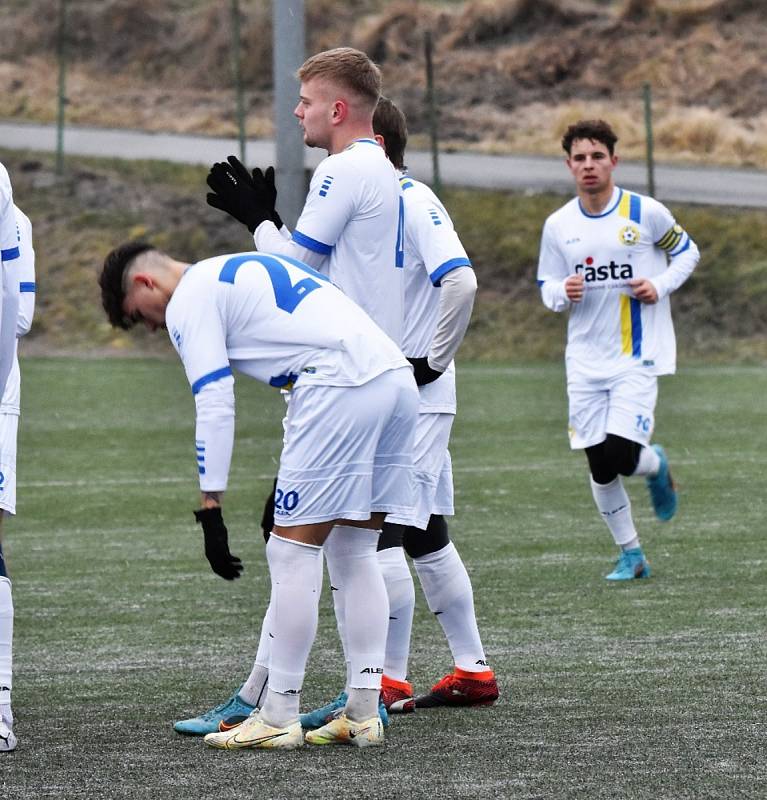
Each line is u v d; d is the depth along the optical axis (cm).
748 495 3528
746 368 7250
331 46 12938
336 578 1590
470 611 1700
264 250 1630
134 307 1523
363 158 1614
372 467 1489
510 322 8269
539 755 1432
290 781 1348
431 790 1307
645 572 2556
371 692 1505
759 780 1327
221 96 12500
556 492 3634
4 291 1559
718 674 1806
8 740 1469
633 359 2703
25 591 2462
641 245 2734
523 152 10631
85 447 4584
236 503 3516
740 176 9775
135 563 2741
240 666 1903
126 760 1435
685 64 11656
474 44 12606
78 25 13612
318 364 1462
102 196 9588
